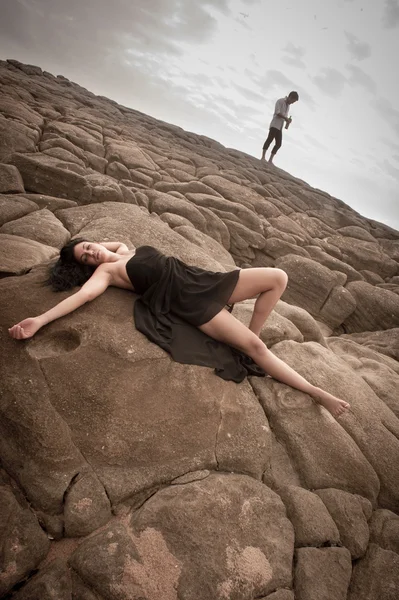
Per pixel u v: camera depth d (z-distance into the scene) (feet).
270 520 7.50
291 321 13.74
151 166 27.99
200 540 6.73
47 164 19.21
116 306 10.19
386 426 10.50
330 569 7.24
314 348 12.33
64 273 10.42
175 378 9.02
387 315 21.18
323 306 21.43
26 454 7.38
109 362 8.85
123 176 25.25
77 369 8.58
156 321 9.95
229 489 7.70
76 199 19.67
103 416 8.05
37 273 10.84
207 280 10.44
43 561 6.32
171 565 6.34
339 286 21.93
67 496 6.97
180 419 8.47
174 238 15.79
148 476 7.62
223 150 47.37
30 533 6.36
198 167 33.78
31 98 33.65
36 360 8.55
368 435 9.94
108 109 44.24
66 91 44.32
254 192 31.19
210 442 8.43
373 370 13.52
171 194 24.89
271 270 10.38
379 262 27.58
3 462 7.38
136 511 7.20
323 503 8.29
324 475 8.86
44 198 17.48
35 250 12.36
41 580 5.87
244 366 10.32
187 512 7.05
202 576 6.31
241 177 34.53
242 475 8.27
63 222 16.10
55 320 9.41
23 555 6.08
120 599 5.86
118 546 6.40
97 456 7.62
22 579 5.99
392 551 7.93
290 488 8.30
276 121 44.14
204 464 8.12
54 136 25.22
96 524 6.86
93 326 9.43
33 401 7.89
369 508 8.64
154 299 10.19
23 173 18.89
